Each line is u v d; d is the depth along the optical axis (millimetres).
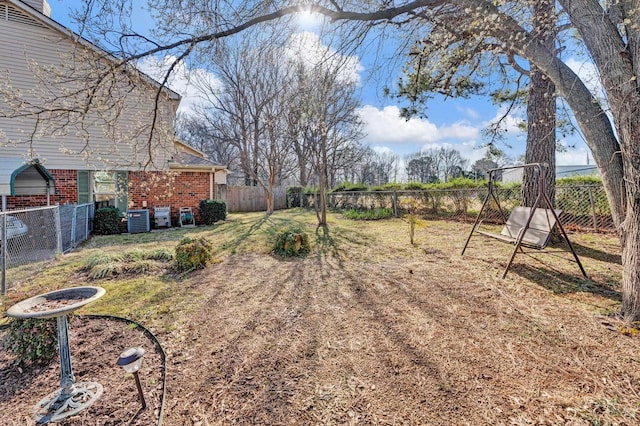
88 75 3674
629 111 2408
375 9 4129
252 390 1922
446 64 4938
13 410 1827
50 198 8828
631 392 1768
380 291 3594
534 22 3211
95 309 3260
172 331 2750
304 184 19969
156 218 9969
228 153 24750
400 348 2340
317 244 6445
